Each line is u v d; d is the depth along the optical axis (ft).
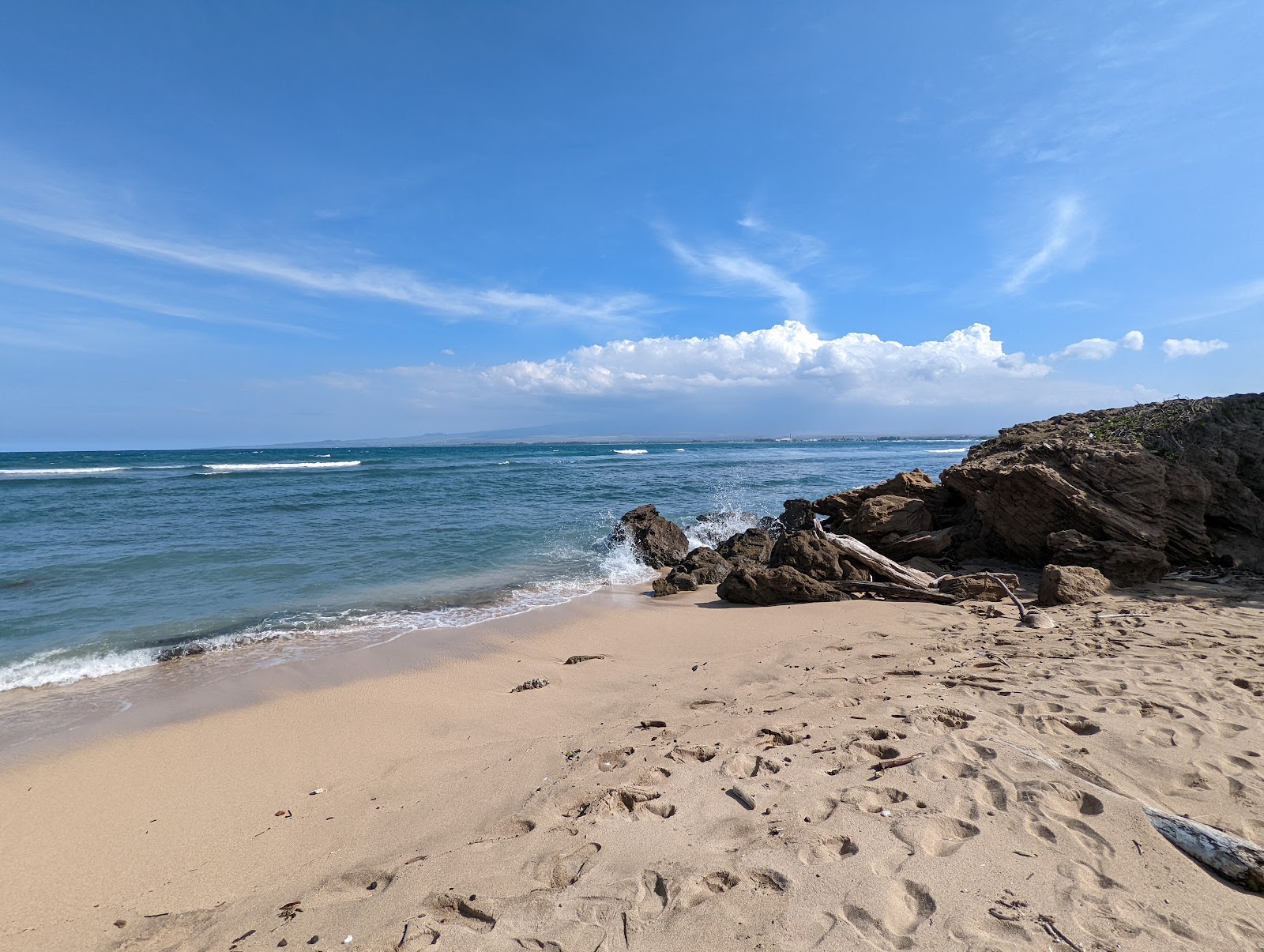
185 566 43.39
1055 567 28.94
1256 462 34.88
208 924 10.19
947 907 8.76
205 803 14.74
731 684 20.38
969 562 39.27
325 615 32.73
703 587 40.40
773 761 13.60
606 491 95.14
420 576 42.55
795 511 55.52
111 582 39.04
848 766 13.17
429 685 22.76
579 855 10.82
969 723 14.76
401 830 12.67
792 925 8.65
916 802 11.48
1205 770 12.31
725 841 10.78
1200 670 17.88
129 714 20.52
